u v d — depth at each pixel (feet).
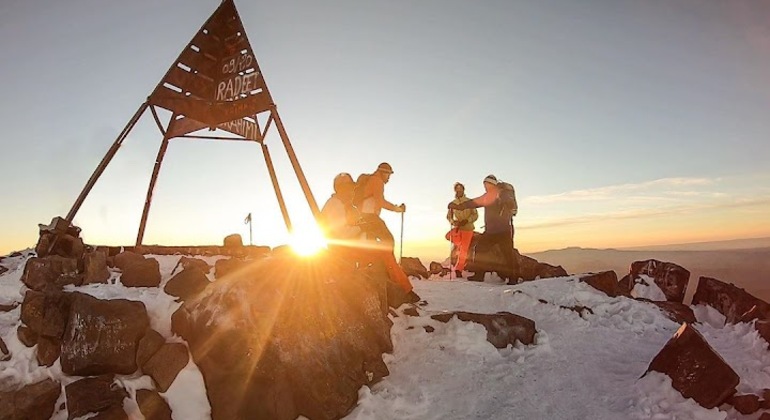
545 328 26.99
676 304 32.78
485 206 38.32
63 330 18.39
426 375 20.90
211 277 22.68
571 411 19.01
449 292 31.83
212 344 17.66
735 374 19.15
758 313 28.71
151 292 20.80
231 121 35.01
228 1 33.63
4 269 24.68
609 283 33.40
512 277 37.27
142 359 17.69
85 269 21.91
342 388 18.39
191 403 16.98
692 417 18.49
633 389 20.58
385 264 26.55
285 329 17.89
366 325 21.33
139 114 31.76
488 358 22.70
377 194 26.43
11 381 17.30
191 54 33.63
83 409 16.12
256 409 16.93
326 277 21.13
